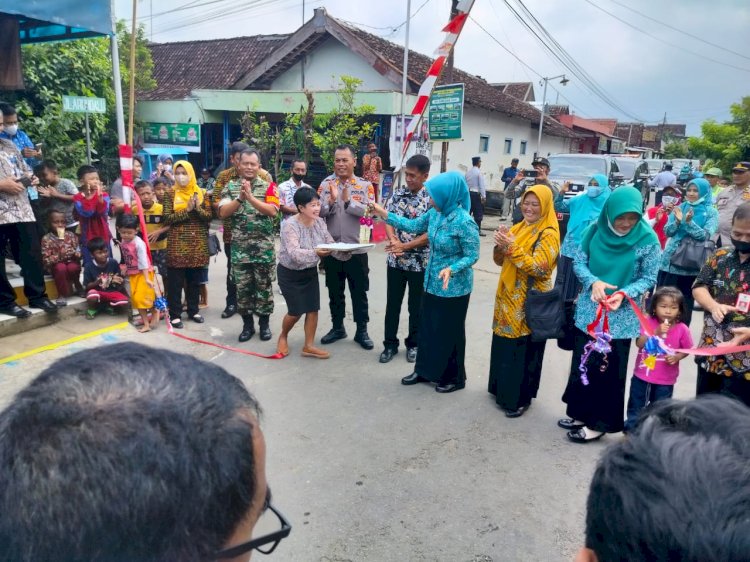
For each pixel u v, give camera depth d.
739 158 25.27
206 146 14.83
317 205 4.48
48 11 4.39
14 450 0.69
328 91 11.74
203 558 0.72
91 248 5.12
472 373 4.56
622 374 3.34
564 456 3.33
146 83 14.54
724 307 2.86
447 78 10.50
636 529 0.71
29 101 9.81
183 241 5.12
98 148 12.52
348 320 5.79
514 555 2.50
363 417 3.71
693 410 0.81
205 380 0.80
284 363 4.58
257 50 17.36
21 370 4.03
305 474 3.05
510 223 13.91
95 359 0.79
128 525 0.65
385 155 12.80
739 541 0.65
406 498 2.88
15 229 4.56
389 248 4.46
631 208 3.11
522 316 3.63
